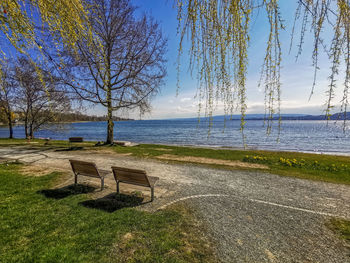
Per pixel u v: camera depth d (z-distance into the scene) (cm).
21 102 2017
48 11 205
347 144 2850
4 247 288
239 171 827
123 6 1237
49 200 459
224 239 330
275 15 138
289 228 371
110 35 1192
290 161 1015
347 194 564
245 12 145
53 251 280
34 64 246
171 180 672
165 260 274
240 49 157
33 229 336
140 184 481
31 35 218
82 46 239
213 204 471
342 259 290
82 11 219
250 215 420
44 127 2495
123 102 1423
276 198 522
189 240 323
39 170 753
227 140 3397
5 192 504
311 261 285
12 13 207
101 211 408
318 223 392
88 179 636
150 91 1527
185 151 1406
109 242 306
